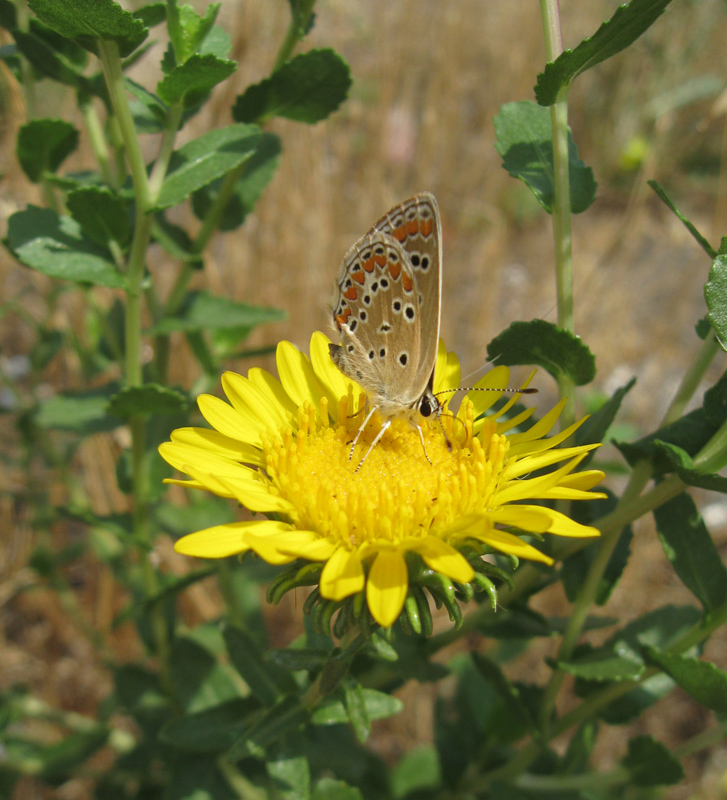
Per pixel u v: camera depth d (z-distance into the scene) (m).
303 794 0.06
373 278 0.06
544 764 0.08
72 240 0.06
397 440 0.06
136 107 0.07
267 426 0.06
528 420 0.07
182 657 0.08
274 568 0.09
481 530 0.05
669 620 0.07
